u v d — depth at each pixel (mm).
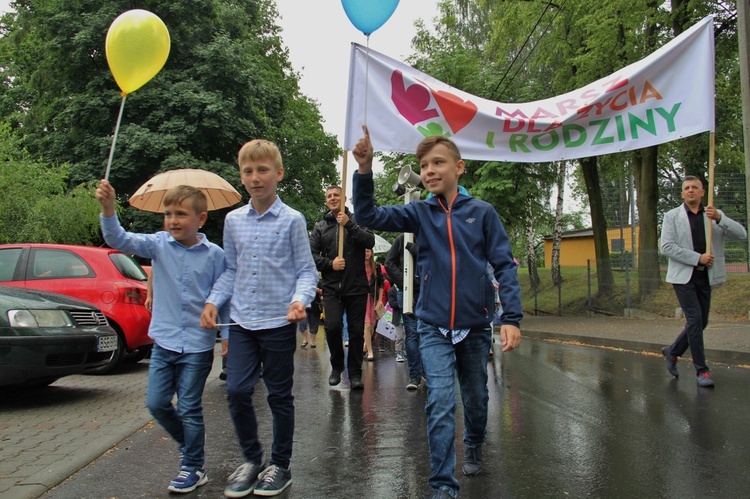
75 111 20266
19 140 16953
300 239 3486
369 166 3061
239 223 3547
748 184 9023
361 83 6598
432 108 6691
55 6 20812
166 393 3475
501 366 8266
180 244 3572
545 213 21453
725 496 3203
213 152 21781
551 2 19094
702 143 18281
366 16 3574
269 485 3285
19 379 5598
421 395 6277
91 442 4332
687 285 6336
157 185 5316
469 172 18703
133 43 3504
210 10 22203
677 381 6641
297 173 32188
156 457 4051
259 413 5484
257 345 3441
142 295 8359
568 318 18172
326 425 4902
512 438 4402
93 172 19984
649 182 18391
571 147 6820
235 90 22078
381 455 4047
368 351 9844
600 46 17062
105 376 8000
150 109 21000
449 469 2953
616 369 7727
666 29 17141
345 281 6574
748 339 9281
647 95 6715
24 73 25594
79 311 6230
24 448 4176
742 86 9125
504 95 19609
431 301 3193
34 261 8227
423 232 3271
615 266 17484
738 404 5344
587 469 3674
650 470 3635
